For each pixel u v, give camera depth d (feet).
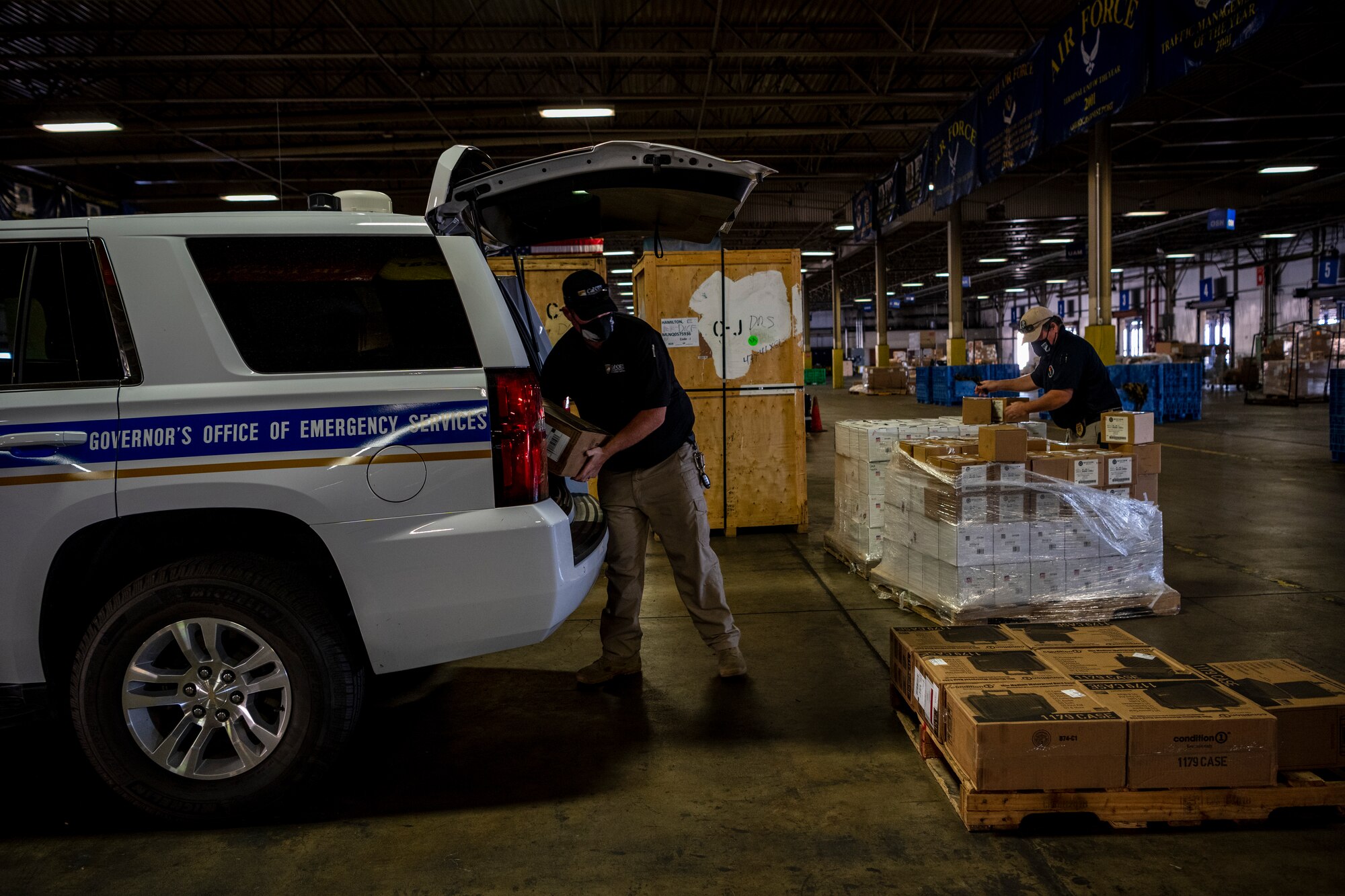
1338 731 8.19
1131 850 7.54
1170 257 118.42
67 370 7.95
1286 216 95.96
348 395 8.07
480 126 63.05
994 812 7.79
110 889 7.20
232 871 7.46
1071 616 13.79
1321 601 15.02
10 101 49.93
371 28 43.75
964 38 48.70
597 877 7.25
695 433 21.66
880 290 101.19
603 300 10.14
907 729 9.94
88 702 7.95
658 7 43.45
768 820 8.14
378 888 7.15
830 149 72.23
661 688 11.62
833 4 44.09
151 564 8.64
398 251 8.52
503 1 41.81
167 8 40.78
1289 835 7.76
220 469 7.84
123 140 62.18
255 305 8.20
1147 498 14.47
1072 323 161.07
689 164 10.27
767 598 15.99
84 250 8.13
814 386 140.15
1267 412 62.18
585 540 10.20
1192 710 7.97
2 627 7.80
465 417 8.27
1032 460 13.80
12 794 8.99
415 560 8.15
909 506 15.28
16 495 7.69
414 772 9.29
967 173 50.52
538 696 11.47
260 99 48.96
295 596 8.17
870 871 7.26
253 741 8.52
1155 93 54.24
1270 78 51.85
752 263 21.42
